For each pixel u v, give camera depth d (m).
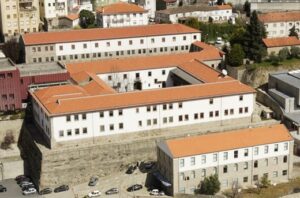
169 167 146.25
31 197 153.50
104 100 165.50
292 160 155.50
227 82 179.88
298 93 183.00
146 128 168.75
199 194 145.12
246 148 149.00
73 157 159.62
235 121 177.62
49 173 158.00
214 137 149.62
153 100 168.12
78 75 194.62
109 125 164.62
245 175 150.75
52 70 190.00
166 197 145.00
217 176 146.62
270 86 198.62
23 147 177.88
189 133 170.25
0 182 166.25
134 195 147.88
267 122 179.62
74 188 156.62
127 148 164.00
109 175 163.50
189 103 171.25
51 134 159.25
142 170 159.88
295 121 175.88
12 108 183.62
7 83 181.25
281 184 151.00
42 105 166.50
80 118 161.25
